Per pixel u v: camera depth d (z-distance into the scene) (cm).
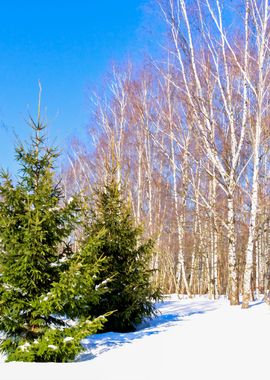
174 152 2262
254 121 1568
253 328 1005
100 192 1229
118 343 920
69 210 854
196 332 996
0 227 807
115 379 627
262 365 691
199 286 3225
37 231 793
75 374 648
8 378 614
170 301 1959
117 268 1141
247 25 1477
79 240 1048
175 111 2056
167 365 717
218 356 766
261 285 2339
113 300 1122
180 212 2438
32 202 814
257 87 1482
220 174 1692
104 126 2433
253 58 1477
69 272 759
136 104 2212
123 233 1177
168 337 952
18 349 757
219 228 2052
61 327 836
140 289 1143
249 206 2116
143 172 2552
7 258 792
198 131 1681
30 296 804
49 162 866
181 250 2416
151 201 2473
